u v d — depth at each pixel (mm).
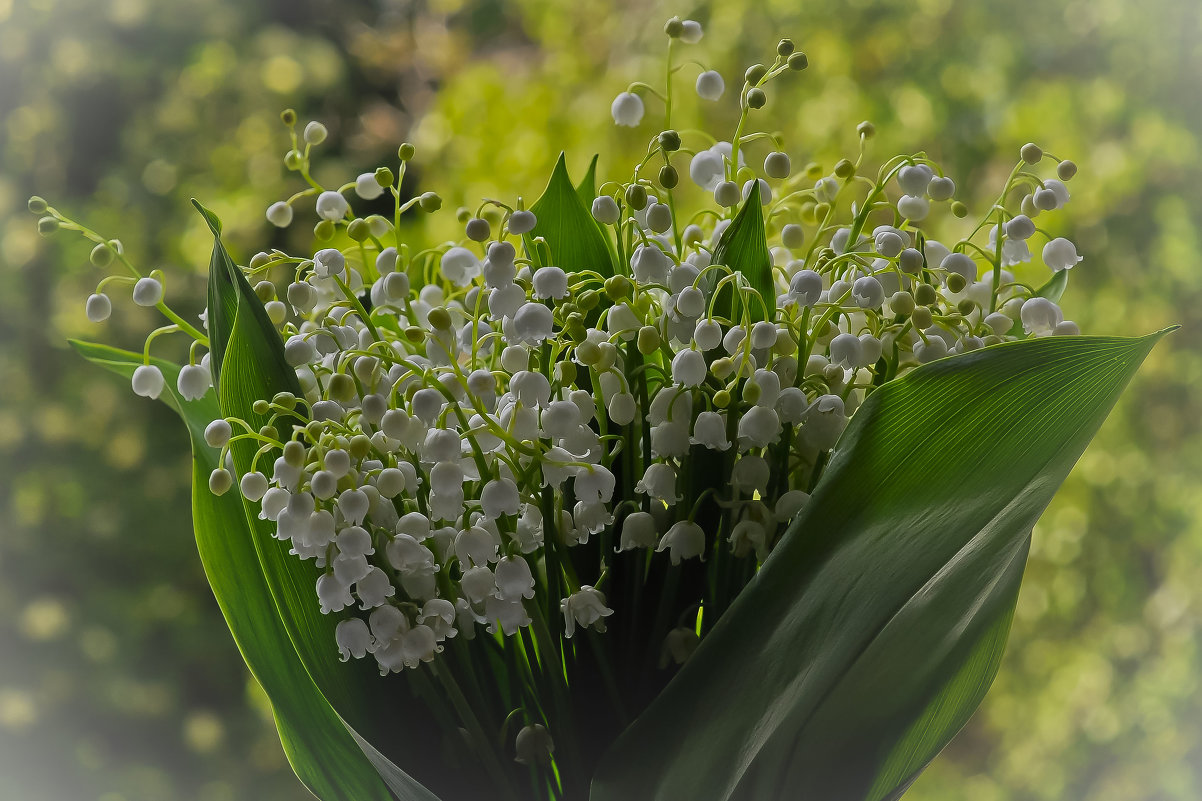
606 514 766
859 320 780
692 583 777
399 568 746
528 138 1813
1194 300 2061
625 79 1859
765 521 767
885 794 792
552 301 780
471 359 787
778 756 764
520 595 755
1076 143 1943
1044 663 2105
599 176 1803
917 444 732
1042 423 728
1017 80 2000
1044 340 720
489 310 772
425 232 1741
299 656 775
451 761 771
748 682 743
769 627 741
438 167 1965
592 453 760
